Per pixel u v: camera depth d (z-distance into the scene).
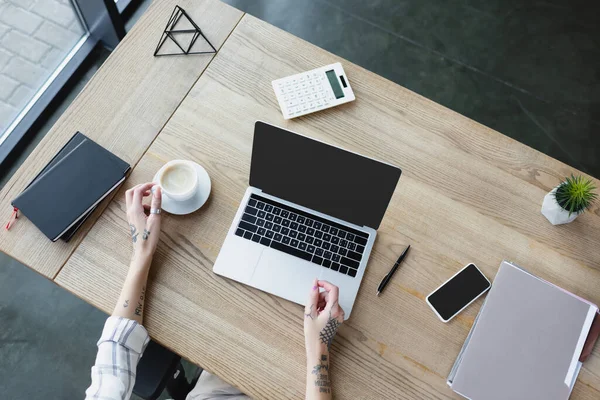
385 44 2.36
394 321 1.22
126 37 1.40
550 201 1.29
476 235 1.30
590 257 1.29
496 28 2.41
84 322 1.93
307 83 1.38
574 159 2.22
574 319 1.21
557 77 2.34
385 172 1.13
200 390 1.39
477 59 2.36
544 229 1.31
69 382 1.87
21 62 2.12
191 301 1.21
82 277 1.22
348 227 1.27
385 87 1.40
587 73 2.36
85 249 1.24
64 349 1.90
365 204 1.21
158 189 1.23
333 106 1.37
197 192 1.28
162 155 1.32
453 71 2.34
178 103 1.36
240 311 1.22
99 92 1.35
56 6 2.08
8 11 2.03
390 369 1.19
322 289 1.23
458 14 2.42
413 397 1.18
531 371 1.17
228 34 1.42
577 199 1.21
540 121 2.27
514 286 1.23
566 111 2.29
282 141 1.14
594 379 1.20
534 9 2.44
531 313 1.21
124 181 1.30
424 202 1.31
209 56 1.40
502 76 2.33
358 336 1.21
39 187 1.25
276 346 1.20
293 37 1.43
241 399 1.35
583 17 2.44
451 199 1.32
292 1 2.39
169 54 1.39
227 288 1.23
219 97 1.37
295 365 1.19
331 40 2.36
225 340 1.19
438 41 2.38
